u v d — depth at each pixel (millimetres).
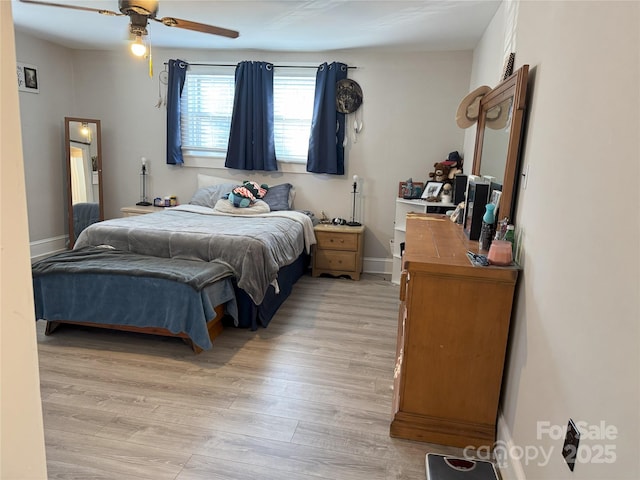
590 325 1059
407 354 1856
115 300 2652
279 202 4430
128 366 2465
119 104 4902
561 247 1297
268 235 3174
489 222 1962
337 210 4703
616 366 920
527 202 1717
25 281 534
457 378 1836
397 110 4402
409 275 1803
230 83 4660
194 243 2977
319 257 4387
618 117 986
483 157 2564
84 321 2715
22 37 4242
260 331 3014
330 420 2018
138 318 2643
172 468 1685
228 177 4836
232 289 2885
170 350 2676
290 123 4629
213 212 4121
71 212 4766
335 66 4293
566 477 1144
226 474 1664
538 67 1688
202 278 2572
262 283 2920
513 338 1771
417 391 1876
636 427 829
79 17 3604
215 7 3100
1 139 489
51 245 4770
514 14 2322
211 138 4801
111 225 3266
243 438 1872
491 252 1786
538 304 1478
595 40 1146
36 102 4469
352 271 4363
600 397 983
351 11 3109
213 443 1834
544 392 1359
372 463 1754
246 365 2518
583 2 1242
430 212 3777
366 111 4453
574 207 1217
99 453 1755
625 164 940
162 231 3111
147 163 4980
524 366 1594
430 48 4109
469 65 4195
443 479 1645
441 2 2869
